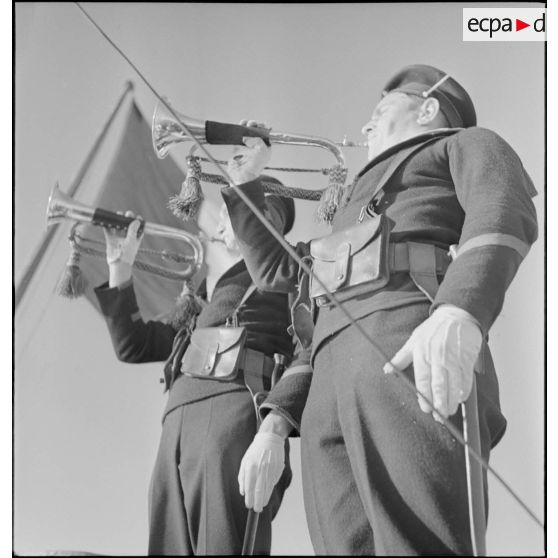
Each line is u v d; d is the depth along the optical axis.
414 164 4.60
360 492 4.29
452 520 4.09
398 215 4.50
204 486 4.94
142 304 5.36
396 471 4.18
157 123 5.31
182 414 5.07
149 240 5.40
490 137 4.55
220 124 5.25
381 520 4.16
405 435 4.20
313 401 4.47
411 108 4.88
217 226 5.36
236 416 5.00
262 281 4.85
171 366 5.20
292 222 5.08
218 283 5.25
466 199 4.44
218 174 5.27
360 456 4.25
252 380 5.05
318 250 4.52
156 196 5.43
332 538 4.34
